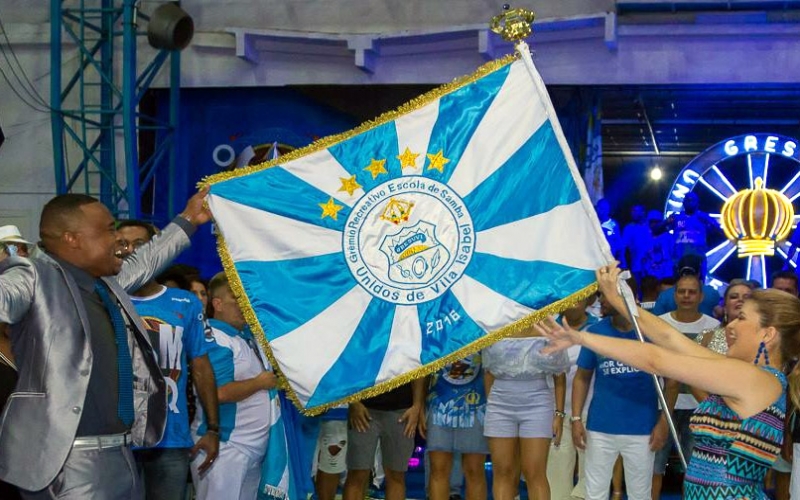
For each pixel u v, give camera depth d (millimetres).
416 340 5078
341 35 12758
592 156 12922
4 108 13391
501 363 7297
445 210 5148
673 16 12258
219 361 6059
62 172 12727
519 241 5082
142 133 13273
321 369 5113
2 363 4957
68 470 4180
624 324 7375
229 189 5289
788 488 8203
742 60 12406
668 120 15562
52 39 12625
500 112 5199
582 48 12641
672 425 4641
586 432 7598
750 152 14273
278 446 6344
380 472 9641
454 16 12930
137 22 13094
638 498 7426
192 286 7562
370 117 13125
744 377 4203
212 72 13203
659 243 13945
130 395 4391
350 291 5168
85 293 4430
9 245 6465
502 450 7383
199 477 6055
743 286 7750
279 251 5227
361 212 5211
